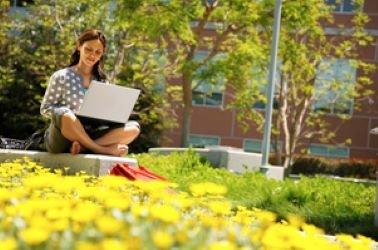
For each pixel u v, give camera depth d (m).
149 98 24.66
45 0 24.19
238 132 29.66
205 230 2.24
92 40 7.01
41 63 24.03
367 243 2.42
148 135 25.28
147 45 22.67
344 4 28.89
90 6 22.61
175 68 23.06
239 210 3.02
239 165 16.53
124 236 1.94
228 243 1.96
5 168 5.25
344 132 29.06
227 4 19.08
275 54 16.69
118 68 22.28
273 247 2.06
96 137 7.06
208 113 29.98
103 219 2.05
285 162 25.64
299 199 8.98
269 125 16.36
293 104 25.56
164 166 13.32
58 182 3.12
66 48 22.95
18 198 2.82
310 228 2.41
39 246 1.85
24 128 24.23
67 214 2.17
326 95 28.06
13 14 26.28
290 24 19.47
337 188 12.00
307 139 29.47
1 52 24.59
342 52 25.23
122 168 6.02
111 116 6.88
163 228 2.16
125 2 18.52
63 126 6.76
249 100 22.61
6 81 24.05
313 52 23.62
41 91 24.22
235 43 21.30
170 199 2.91
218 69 19.55
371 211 8.82
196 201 2.91
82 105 6.75
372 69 25.73
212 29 28.09
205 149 16.53
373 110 28.86
